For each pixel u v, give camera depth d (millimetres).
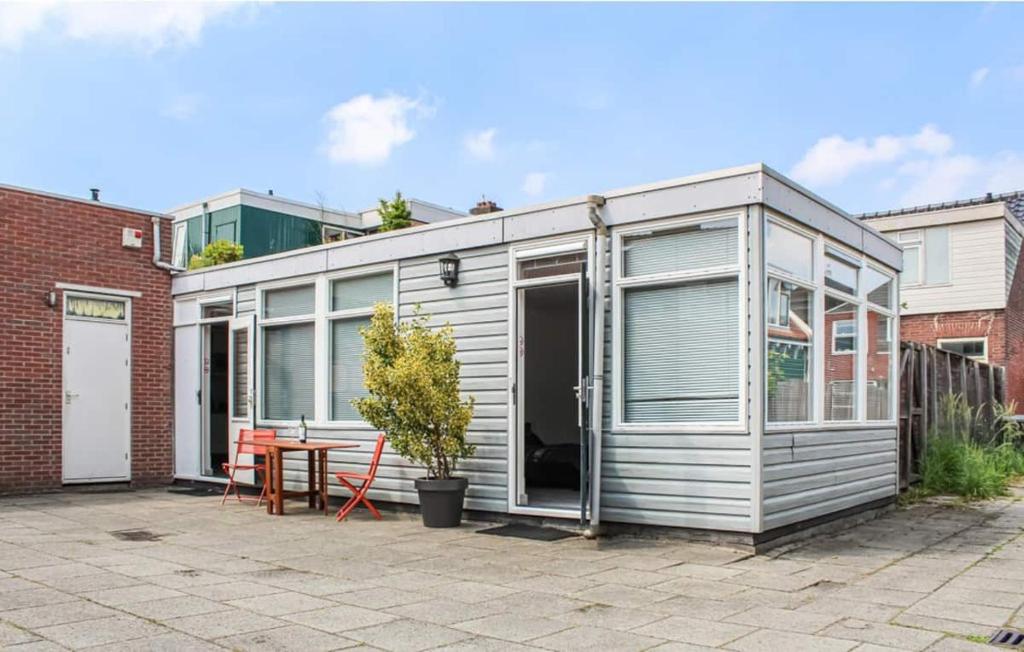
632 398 7965
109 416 12359
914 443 11984
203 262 16891
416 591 5895
